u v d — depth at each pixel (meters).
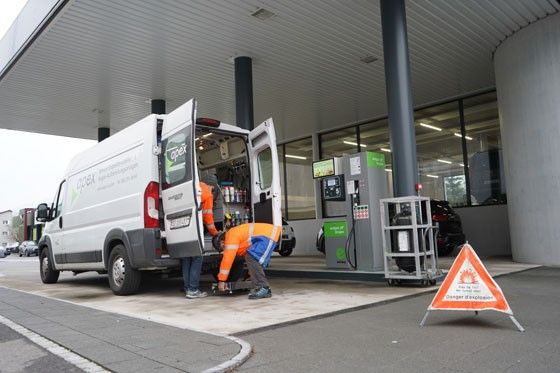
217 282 8.00
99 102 13.50
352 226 8.68
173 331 4.69
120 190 7.70
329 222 9.26
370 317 5.20
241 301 6.62
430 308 4.74
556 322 4.67
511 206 10.43
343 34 9.89
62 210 9.66
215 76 11.94
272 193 7.47
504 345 3.90
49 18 8.70
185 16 8.84
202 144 8.80
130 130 7.82
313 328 4.73
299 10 8.83
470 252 4.68
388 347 3.96
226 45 10.20
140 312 6.00
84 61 10.66
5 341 4.58
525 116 9.91
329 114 15.93
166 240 7.01
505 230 13.20
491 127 13.73
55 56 10.34
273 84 12.82
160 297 7.38
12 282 10.95
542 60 9.65
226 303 6.49
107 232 7.89
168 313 5.84
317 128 17.73
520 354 3.63
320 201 18.09
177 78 11.94
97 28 9.15
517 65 10.11
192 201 6.48
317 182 18.27
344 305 5.94
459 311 5.34
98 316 5.70
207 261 7.34
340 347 4.00
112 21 8.91
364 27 9.62
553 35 9.51
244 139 8.26
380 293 6.85
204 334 4.50
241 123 10.75
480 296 4.54
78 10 8.45
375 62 11.42
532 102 9.78
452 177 14.48
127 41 9.78
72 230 9.17
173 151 6.93
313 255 17.56
